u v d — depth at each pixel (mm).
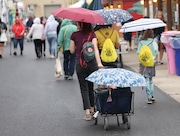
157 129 9477
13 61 25969
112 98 9422
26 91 14984
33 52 32906
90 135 9164
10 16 56469
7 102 13078
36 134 9375
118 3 35219
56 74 17688
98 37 12273
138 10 35188
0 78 18562
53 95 14023
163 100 12484
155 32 19969
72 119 10648
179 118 10383
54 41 26609
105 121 9539
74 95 13891
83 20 10086
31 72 20344
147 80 11992
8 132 9617
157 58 20594
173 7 25969
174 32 13227
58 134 9320
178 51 12773
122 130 9492
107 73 9109
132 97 9719
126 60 23312
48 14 87875
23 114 11352
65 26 17000
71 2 50469
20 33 30297
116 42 12484
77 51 10352
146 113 10984
